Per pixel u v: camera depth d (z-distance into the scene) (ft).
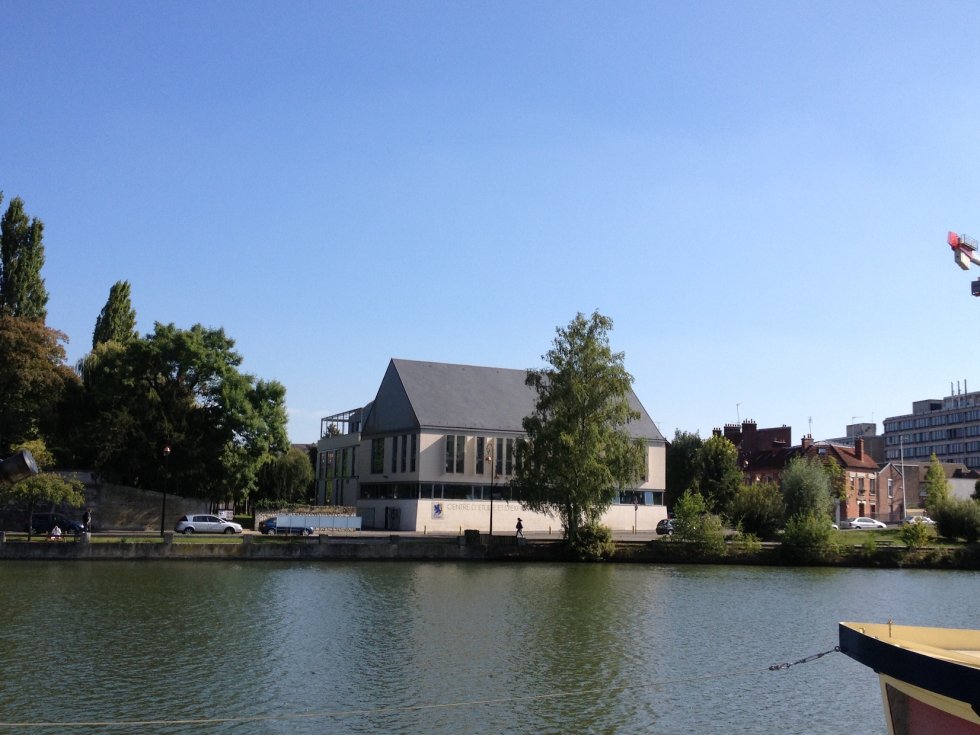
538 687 83.51
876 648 50.47
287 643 99.35
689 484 323.78
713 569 203.00
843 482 345.31
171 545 182.70
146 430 232.53
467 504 263.70
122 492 229.25
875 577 194.49
